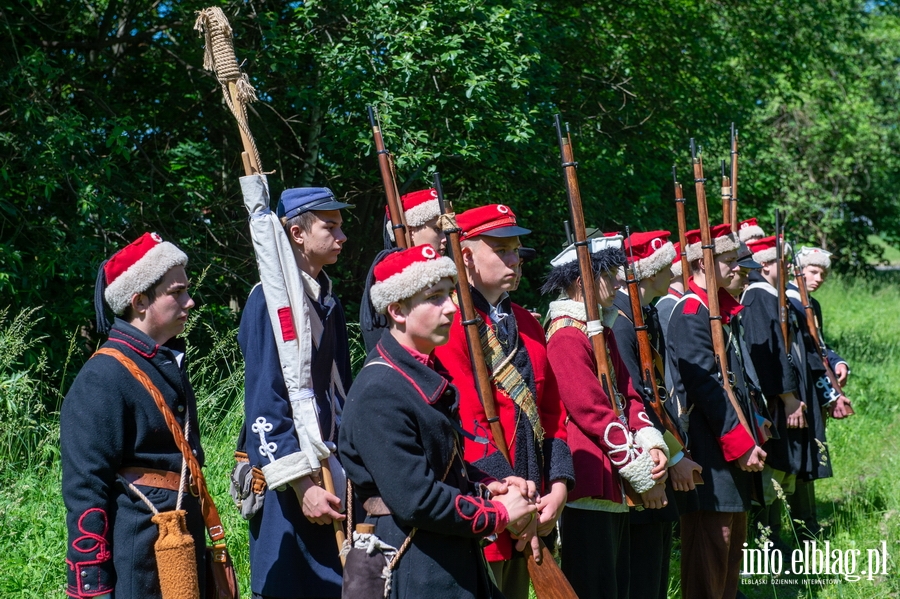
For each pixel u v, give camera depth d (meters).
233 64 3.03
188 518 2.68
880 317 15.59
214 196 7.95
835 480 7.12
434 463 2.48
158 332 2.72
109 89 8.08
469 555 2.53
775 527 5.64
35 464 4.79
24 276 6.12
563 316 3.48
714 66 11.34
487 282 3.17
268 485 2.78
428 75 7.36
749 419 4.50
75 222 6.66
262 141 8.32
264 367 2.86
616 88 10.44
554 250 9.44
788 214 17.92
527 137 7.55
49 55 7.69
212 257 7.42
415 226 3.43
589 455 3.38
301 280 2.94
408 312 2.53
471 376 2.99
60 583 3.83
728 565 4.55
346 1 7.28
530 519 2.80
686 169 11.09
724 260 4.51
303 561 2.88
